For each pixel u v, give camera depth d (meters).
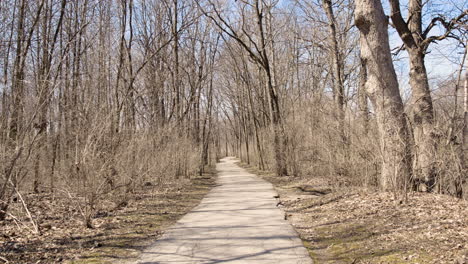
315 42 17.09
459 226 5.70
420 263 4.60
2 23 11.53
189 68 26.56
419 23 10.97
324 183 14.56
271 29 25.47
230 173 28.67
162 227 7.94
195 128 26.88
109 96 13.34
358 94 12.55
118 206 10.37
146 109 15.47
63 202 10.19
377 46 9.18
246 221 8.21
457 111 9.72
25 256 5.59
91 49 14.73
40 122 9.13
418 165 9.17
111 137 9.57
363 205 8.34
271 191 14.19
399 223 6.50
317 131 15.29
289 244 6.11
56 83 9.41
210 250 5.87
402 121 8.84
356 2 9.44
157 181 15.08
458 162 8.64
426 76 10.34
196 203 12.01
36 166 11.44
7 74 11.24
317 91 17.45
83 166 7.71
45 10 14.23
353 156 10.84
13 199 9.24
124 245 6.35
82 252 5.90
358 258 5.24
